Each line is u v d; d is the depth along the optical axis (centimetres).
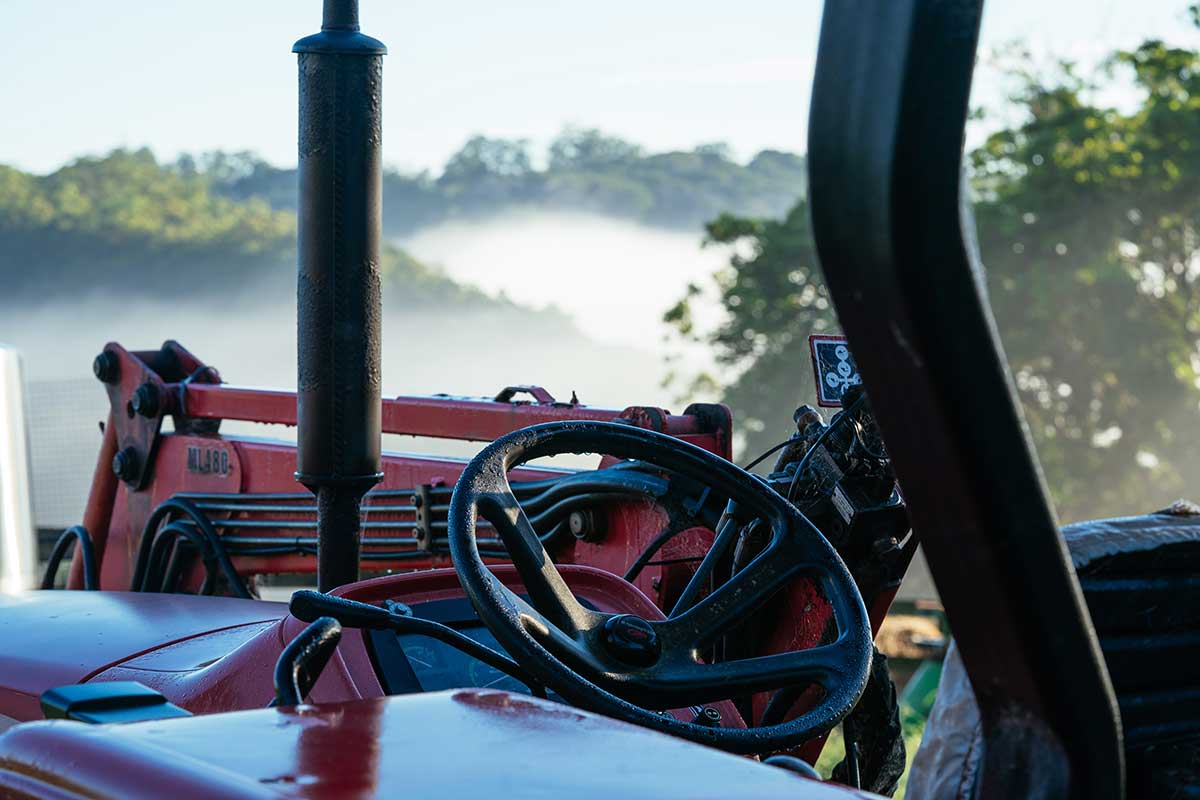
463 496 194
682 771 106
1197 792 153
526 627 181
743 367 3622
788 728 186
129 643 259
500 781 102
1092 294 2838
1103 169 2877
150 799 103
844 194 98
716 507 264
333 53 285
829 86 99
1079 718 108
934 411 99
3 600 304
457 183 16212
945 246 97
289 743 110
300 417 292
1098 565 161
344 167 287
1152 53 3009
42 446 802
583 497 311
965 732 144
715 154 16025
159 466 456
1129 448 2852
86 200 9775
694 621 198
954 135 96
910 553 281
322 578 293
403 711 120
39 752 116
